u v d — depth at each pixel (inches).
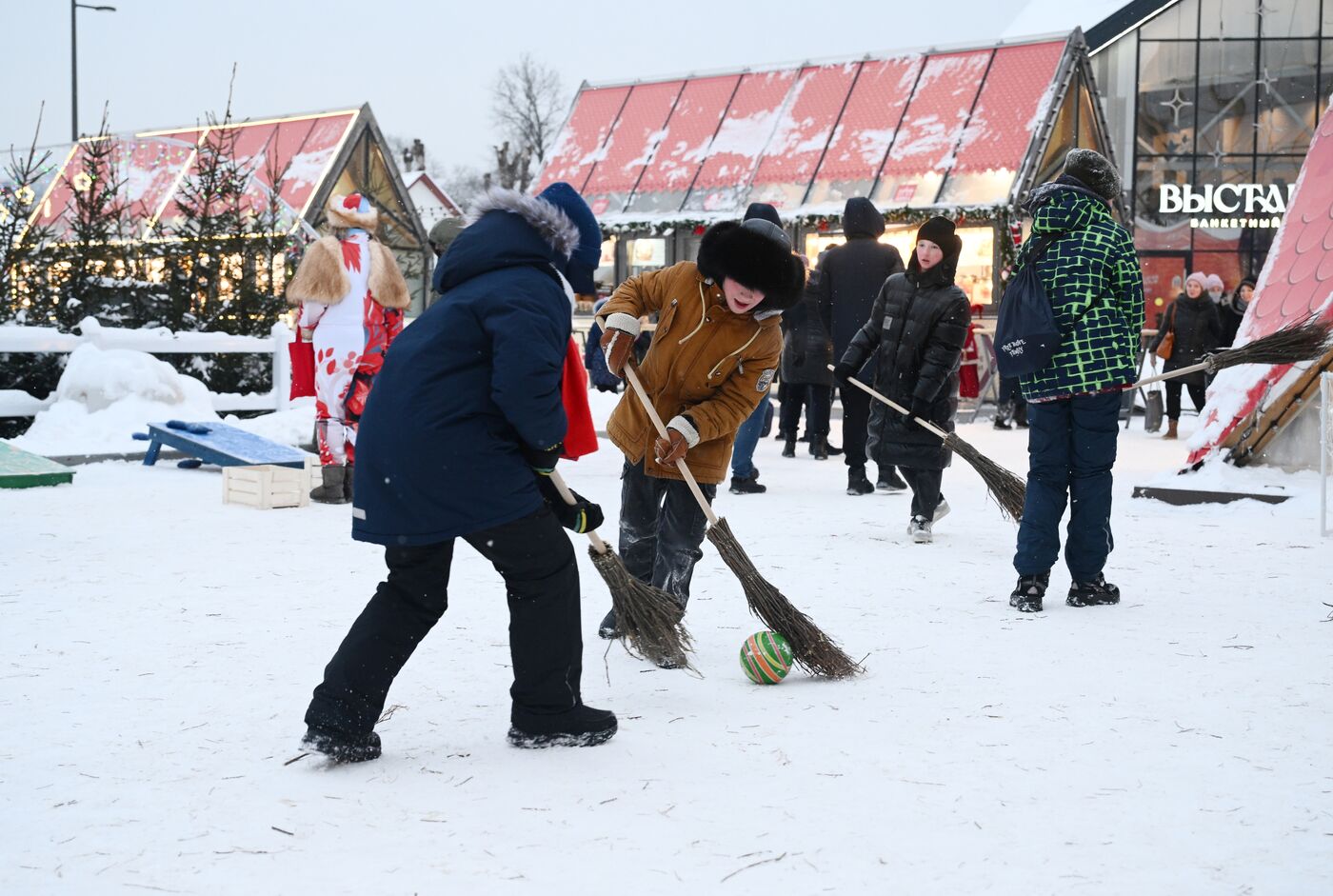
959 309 292.5
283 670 180.7
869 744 150.0
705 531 197.2
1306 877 112.0
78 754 143.1
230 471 358.0
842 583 250.7
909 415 290.7
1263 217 1209.4
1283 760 144.3
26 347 512.1
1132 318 229.9
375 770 139.4
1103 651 195.6
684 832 121.9
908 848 118.0
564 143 999.6
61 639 196.9
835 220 837.2
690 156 930.7
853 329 406.9
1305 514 337.1
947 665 187.8
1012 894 108.3
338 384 364.5
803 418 747.4
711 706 166.6
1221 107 1205.7
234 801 129.4
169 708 161.3
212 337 556.1
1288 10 1189.7
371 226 375.6
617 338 188.9
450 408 138.5
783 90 923.4
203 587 239.8
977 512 359.3
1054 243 230.8
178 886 108.9
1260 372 375.2
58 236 640.4
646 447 193.6
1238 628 211.0
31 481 387.5
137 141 836.6
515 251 142.6
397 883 109.8
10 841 118.3
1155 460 515.8
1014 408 680.4
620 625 167.6
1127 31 1203.9
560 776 137.9
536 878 111.0
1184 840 120.4
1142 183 1218.6
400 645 143.0
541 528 145.5
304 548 285.4
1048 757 145.1
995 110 828.6
